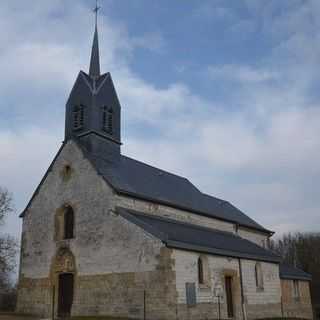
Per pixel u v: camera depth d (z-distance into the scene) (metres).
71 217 29.19
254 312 29.14
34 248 30.36
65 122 32.81
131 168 33.19
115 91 33.81
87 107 31.61
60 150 31.06
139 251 24.42
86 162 29.16
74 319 23.42
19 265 30.92
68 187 29.70
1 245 39.00
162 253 23.38
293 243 70.88
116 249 25.58
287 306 34.47
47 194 30.89
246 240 37.19
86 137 31.08
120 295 24.58
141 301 23.52
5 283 42.91
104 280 25.59
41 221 30.59
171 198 32.38
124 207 27.25
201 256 25.66
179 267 23.64
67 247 28.30
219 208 40.03
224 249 27.53
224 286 26.97
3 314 28.27
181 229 28.58
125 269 24.78
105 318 23.19
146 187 31.19
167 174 38.47
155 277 23.31
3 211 40.19
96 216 27.34
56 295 28.05
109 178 28.06
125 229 25.50
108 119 32.56
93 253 26.73
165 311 22.45
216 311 25.56
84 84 32.41
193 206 34.31
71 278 27.70
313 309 46.97
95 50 35.31
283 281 35.12
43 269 29.30
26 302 29.52
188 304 23.52
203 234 30.28
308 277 39.19
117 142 33.00
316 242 68.56
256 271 30.83
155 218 28.83
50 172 31.22
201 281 25.30
